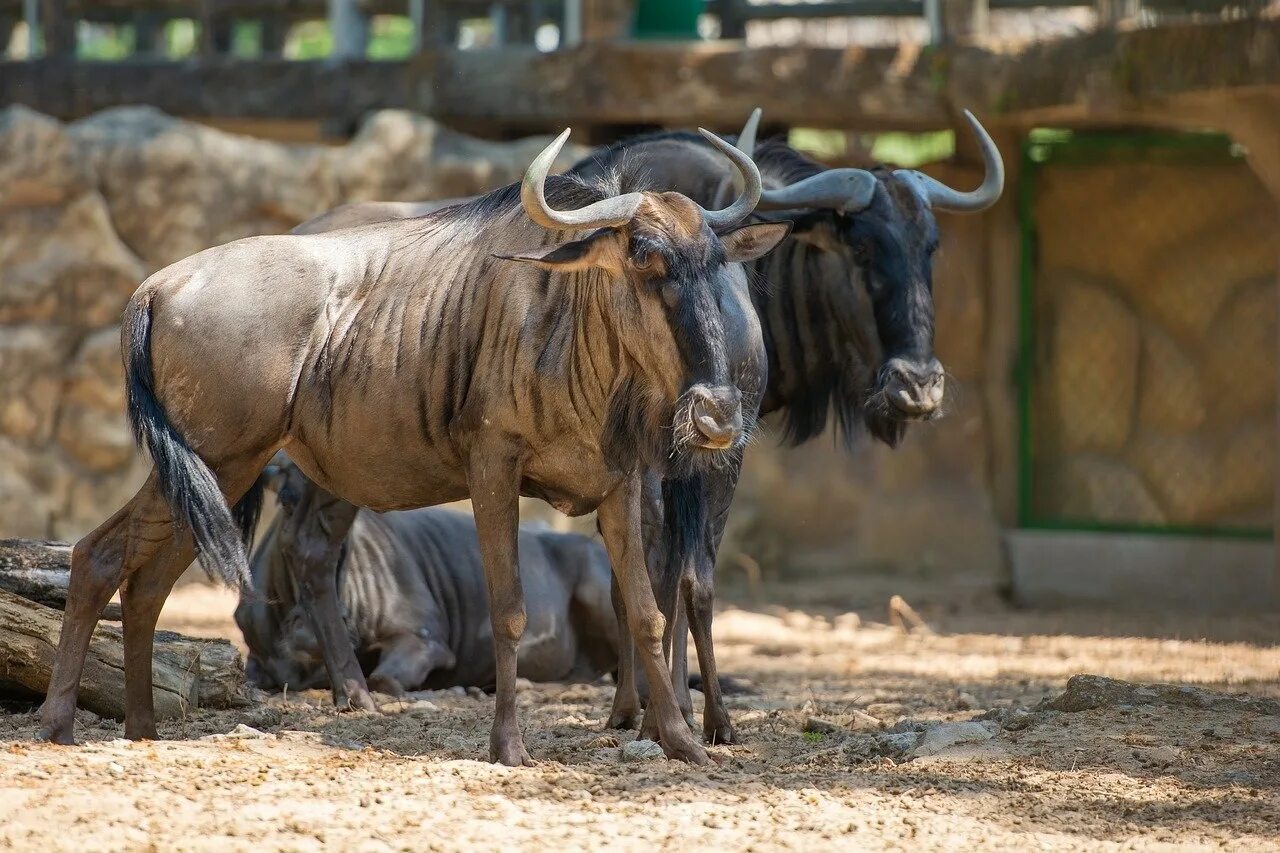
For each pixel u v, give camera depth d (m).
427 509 35.84
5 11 61.88
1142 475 53.22
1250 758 22.72
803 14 51.97
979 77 46.69
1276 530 48.22
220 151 51.12
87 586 23.48
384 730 26.47
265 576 33.56
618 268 21.50
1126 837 18.94
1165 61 43.03
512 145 51.47
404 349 23.41
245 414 23.52
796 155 30.14
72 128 51.41
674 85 48.66
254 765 21.95
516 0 56.41
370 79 52.31
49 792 19.67
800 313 29.53
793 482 54.09
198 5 56.50
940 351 53.22
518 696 32.41
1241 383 52.19
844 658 40.53
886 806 20.28
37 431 51.69
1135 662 39.12
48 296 51.47
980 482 53.47
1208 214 52.59
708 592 25.77
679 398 20.97
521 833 18.67
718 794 20.75
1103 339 53.62
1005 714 27.67
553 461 22.81
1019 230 53.53
